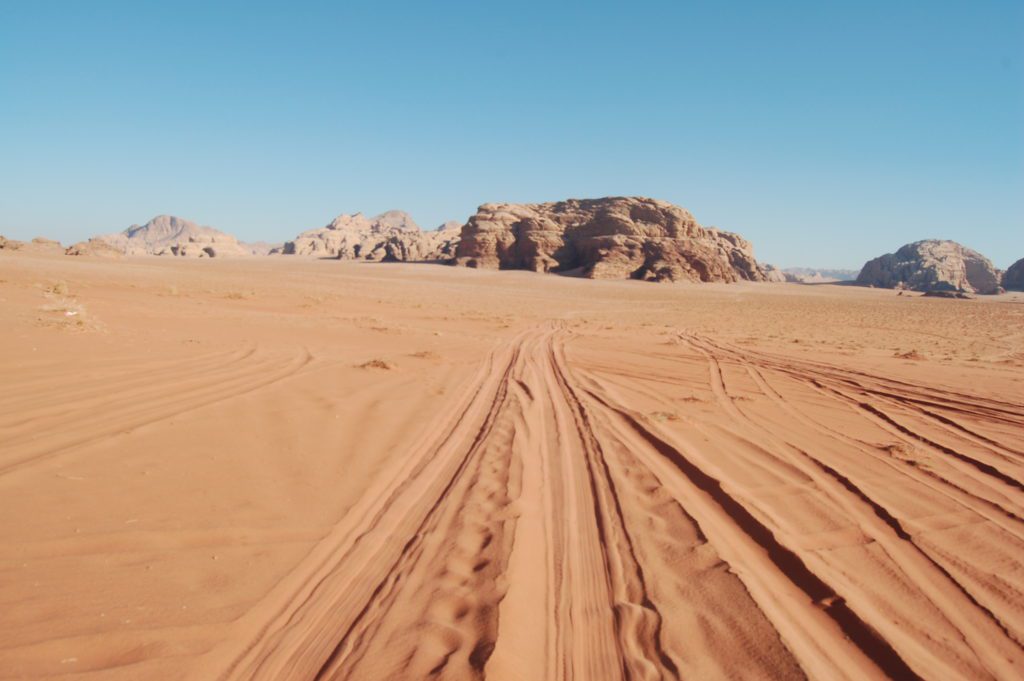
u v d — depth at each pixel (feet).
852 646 14.11
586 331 102.58
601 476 25.18
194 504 18.89
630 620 14.52
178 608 13.37
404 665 11.98
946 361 77.56
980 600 16.75
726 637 13.99
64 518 16.96
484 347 70.33
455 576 15.85
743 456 29.50
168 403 30.40
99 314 63.05
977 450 33.60
